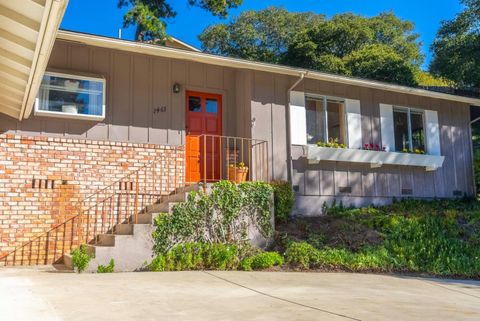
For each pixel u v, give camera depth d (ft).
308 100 36.63
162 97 31.58
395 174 39.73
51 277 20.35
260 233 29.04
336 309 15.33
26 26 15.39
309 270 25.84
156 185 30.30
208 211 27.40
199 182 30.60
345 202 36.63
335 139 37.40
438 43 60.03
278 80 34.99
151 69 31.50
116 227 27.58
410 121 41.70
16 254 25.53
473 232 32.07
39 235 26.27
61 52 28.45
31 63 18.20
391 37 94.94
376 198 38.29
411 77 73.10
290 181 34.17
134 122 30.25
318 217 34.04
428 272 26.73
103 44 26.99
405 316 14.78
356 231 30.71
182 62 32.91
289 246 27.81
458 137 44.09
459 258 28.14
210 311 14.26
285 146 34.53
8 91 22.31
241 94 34.63
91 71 29.30
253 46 102.22
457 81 58.80
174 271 24.34
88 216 27.81
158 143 30.83
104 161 28.81
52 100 27.55
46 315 12.78
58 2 13.23
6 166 26.04
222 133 34.32
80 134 28.40
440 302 18.11
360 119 38.58
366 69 75.56
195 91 33.40
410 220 32.30
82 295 15.96
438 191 41.83
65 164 27.63
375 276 24.62
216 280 21.16
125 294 16.51
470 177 43.98
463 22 57.82
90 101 28.60
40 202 26.58
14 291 16.29
